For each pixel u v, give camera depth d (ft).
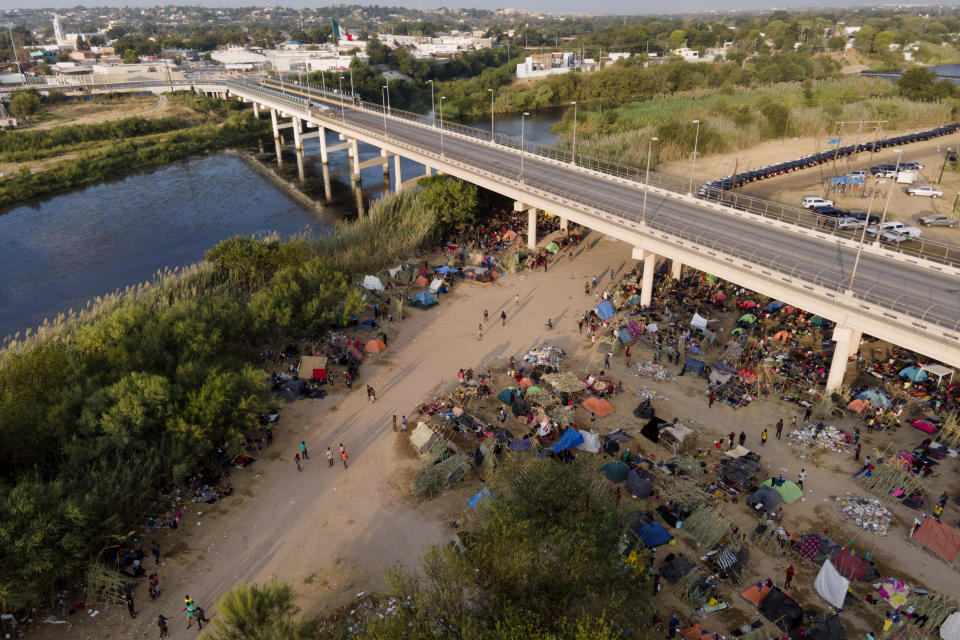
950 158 449.48
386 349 233.14
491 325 249.75
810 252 226.17
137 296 262.88
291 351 226.79
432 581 130.21
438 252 325.62
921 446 171.63
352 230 333.42
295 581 137.80
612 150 486.38
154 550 142.10
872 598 128.98
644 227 247.29
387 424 191.01
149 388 163.63
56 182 492.54
